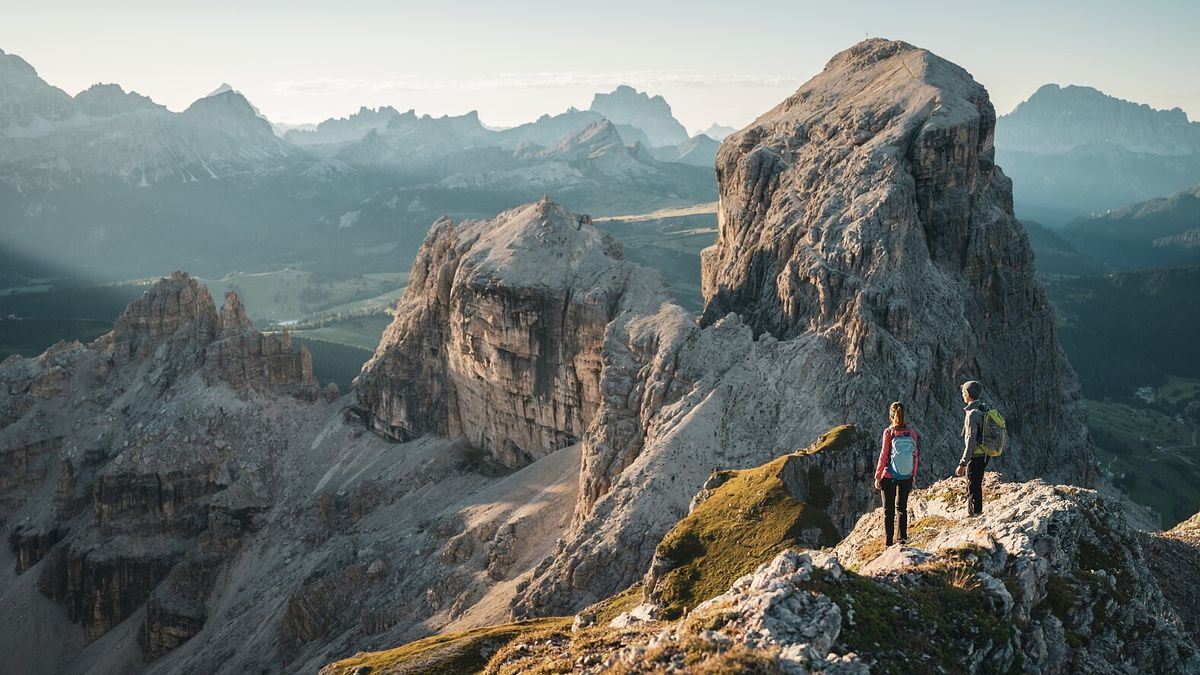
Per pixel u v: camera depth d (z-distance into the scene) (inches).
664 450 5600.4
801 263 6619.1
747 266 7455.7
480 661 3474.4
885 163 7086.6
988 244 7268.7
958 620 1392.7
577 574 5113.2
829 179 7283.5
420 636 6033.5
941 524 1781.5
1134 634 1499.8
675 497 5334.6
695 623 1381.6
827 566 1437.0
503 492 7623.0
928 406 6043.3
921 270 6771.7
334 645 6717.5
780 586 1370.6
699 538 3376.0
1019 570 1492.4
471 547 6855.3
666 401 6240.2
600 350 7800.2
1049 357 7711.6
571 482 7190.0
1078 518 1635.1
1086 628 1476.4
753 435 5684.1
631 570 5073.8
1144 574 1617.9
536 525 6825.8
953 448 5954.7
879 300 6171.3
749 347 6318.9
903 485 1675.7
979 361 6889.8
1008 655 1363.2
